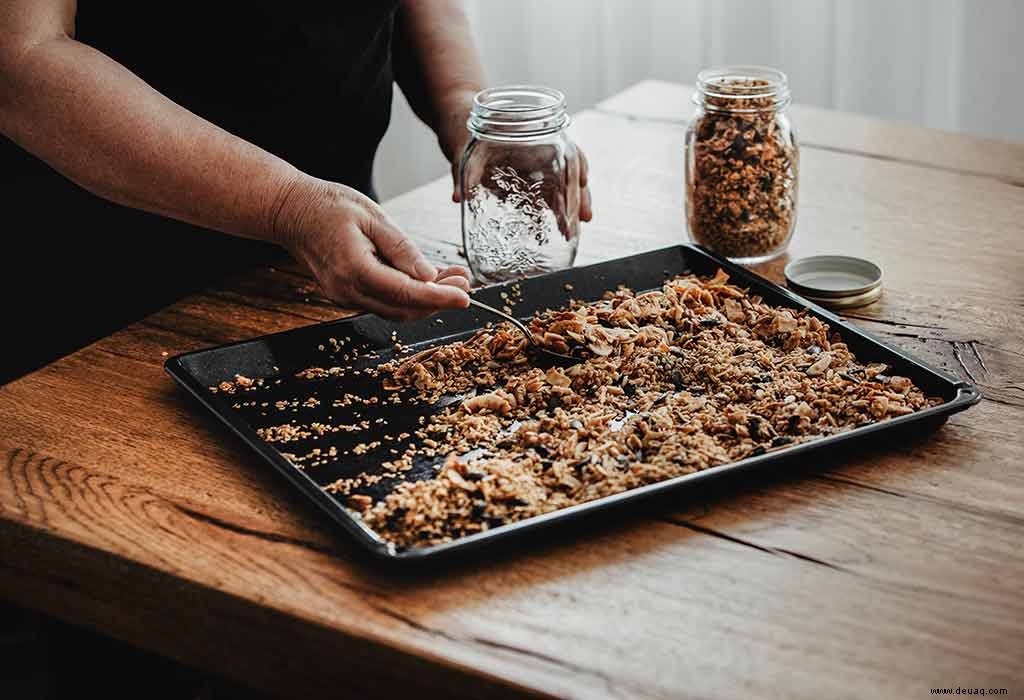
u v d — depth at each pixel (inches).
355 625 30.8
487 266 49.6
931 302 48.0
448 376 42.8
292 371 43.4
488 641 30.2
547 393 40.9
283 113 54.5
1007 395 40.9
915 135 65.4
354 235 40.9
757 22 92.8
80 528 34.8
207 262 56.4
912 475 36.5
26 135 43.0
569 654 29.7
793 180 51.8
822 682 28.5
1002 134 91.7
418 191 60.3
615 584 32.2
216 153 42.1
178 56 51.8
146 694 44.7
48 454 38.5
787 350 43.5
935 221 55.3
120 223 54.7
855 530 34.0
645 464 36.3
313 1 52.1
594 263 50.1
